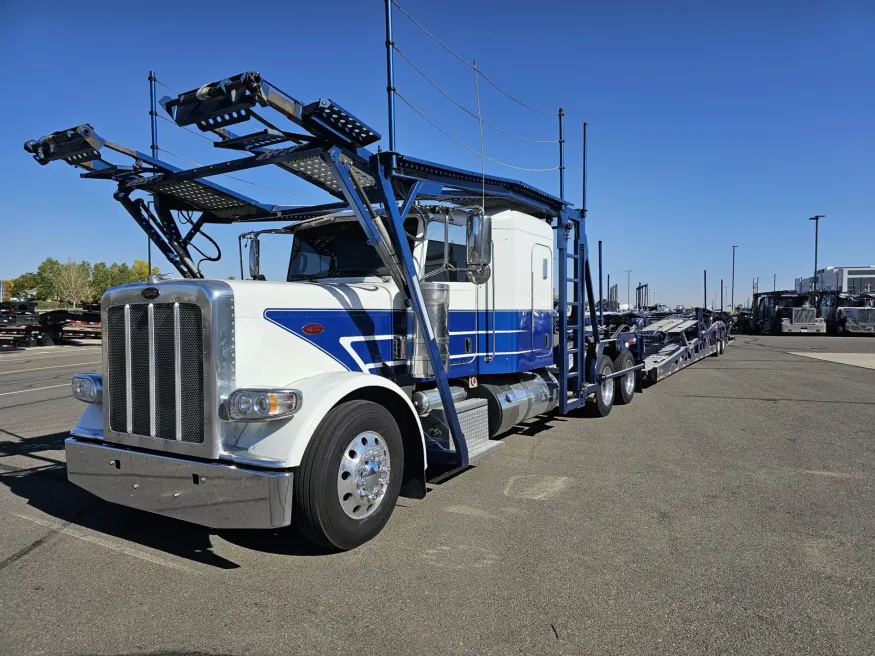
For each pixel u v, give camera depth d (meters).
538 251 6.96
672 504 4.92
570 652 2.81
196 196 5.57
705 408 9.71
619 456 6.52
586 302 9.45
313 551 3.98
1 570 3.72
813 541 4.13
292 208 6.12
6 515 4.73
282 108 3.64
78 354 24.02
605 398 8.96
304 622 3.08
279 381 4.03
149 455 3.86
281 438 3.58
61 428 8.16
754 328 40.06
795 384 12.69
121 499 4.01
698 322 16.62
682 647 2.85
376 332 4.87
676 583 3.50
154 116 5.61
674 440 7.32
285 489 3.48
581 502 4.97
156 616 3.15
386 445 4.17
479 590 3.42
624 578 3.57
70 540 4.21
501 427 6.32
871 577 3.58
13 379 14.51
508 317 6.41
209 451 3.66
